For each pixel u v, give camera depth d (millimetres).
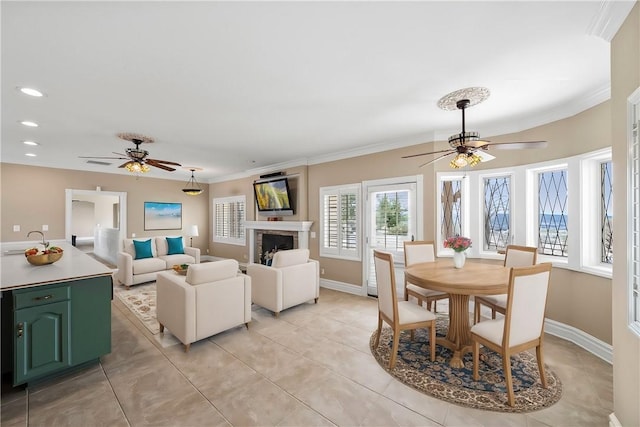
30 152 4938
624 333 1621
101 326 2533
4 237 5395
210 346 2941
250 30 1768
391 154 4461
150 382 2299
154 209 7426
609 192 2840
